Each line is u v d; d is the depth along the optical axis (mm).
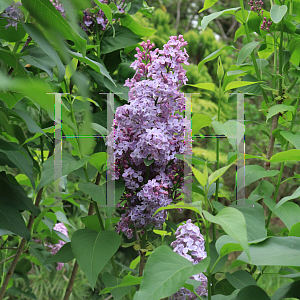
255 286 793
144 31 1383
